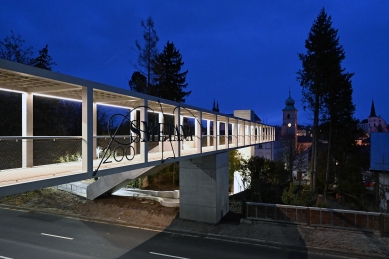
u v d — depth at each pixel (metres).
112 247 11.46
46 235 12.94
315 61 26.98
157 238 12.67
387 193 19.84
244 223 14.28
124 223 14.94
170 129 10.77
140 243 12.00
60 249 11.13
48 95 9.85
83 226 14.45
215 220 14.45
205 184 14.74
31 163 8.86
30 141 9.00
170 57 32.66
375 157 20.86
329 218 13.05
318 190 28.89
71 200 18.77
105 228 14.12
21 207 17.89
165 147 15.23
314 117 27.97
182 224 14.50
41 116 25.42
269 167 25.41
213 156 14.69
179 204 15.92
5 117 24.05
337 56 26.72
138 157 11.58
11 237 12.60
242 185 24.53
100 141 13.20
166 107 12.73
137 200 18.41
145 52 29.56
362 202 23.88
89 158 6.96
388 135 21.75
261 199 18.00
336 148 28.58
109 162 8.53
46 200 18.86
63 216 16.30
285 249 11.30
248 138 23.33
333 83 26.30
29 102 9.23
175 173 24.44
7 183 5.39
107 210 16.72
